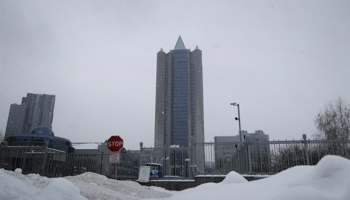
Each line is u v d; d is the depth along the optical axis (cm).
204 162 1366
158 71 18025
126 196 861
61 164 1546
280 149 1300
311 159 1241
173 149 1438
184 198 541
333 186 396
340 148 1275
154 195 983
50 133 7350
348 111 2297
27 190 563
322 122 2394
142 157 1459
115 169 1381
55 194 579
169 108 17075
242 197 449
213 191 533
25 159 1581
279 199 388
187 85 17538
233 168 1341
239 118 2341
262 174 1263
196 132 16400
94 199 737
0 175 564
